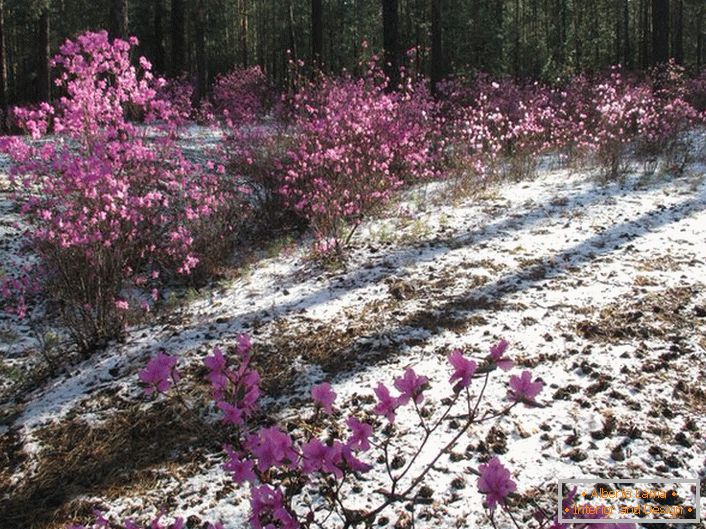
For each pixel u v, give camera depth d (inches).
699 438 113.6
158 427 137.5
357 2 1576.0
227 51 1680.6
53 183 188.7
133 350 179.0
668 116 367.6
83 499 116.6
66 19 1352.1
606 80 443.2
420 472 109.3
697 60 1684.3
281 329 175.6
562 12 1439.5
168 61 1368.1
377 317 175.2
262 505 67.8
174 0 840.9
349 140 269.0
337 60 1612.9
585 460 109.7
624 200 259.0
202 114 538.9
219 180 294.8
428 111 371.6
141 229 225.3
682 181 283.7
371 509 101.2
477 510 99.6
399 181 292.8
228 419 77.0
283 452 68.9
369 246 235.8
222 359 80.9
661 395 126.9
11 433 143.6
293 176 262.1
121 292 221.0
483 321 164.2
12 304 222.5
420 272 204.5
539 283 185.2
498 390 131.6
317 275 216.2
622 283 179.8
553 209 256.5
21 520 113.4
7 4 866.1
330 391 75.0
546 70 1187.3
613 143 327.0
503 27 1280.8
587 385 131.6
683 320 156.7
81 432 140.1
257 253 255.9
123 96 204.8
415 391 73.8
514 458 111.1
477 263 206.1
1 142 186.7
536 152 349.1
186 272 233.3
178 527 72.1
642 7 1557.6
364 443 71.7
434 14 802.8
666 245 207.0
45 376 177.9
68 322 185.3
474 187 303.6
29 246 229.3
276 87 711.1
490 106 388.2
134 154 204.8
